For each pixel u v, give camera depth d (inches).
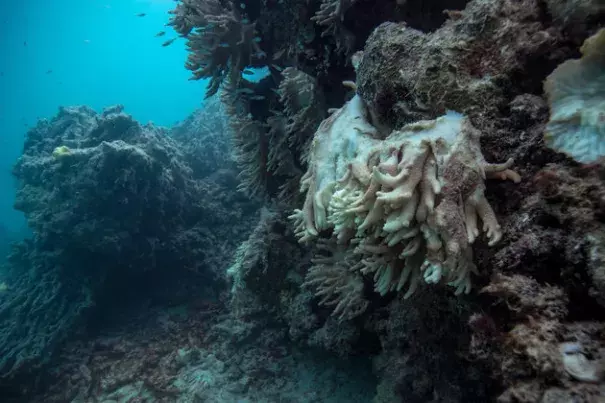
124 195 319.9
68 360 315.6
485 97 82.6
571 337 56.4
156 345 322.0
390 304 151.6
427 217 73.9
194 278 381.4
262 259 225.5
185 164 406.3
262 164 200.8
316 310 212.5
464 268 75.1
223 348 285.1
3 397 293.4
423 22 136.3
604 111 65.1
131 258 341.4
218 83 201.5
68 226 315.9
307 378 233.8
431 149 77.4
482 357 74.5
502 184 77.7
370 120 119.2
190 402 251.3
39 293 349.7
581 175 65.2
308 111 167.5
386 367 169.0
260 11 187.6
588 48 68.9
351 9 149.2
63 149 317.4
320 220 114.3
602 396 48.2
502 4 84.9
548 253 65.1
